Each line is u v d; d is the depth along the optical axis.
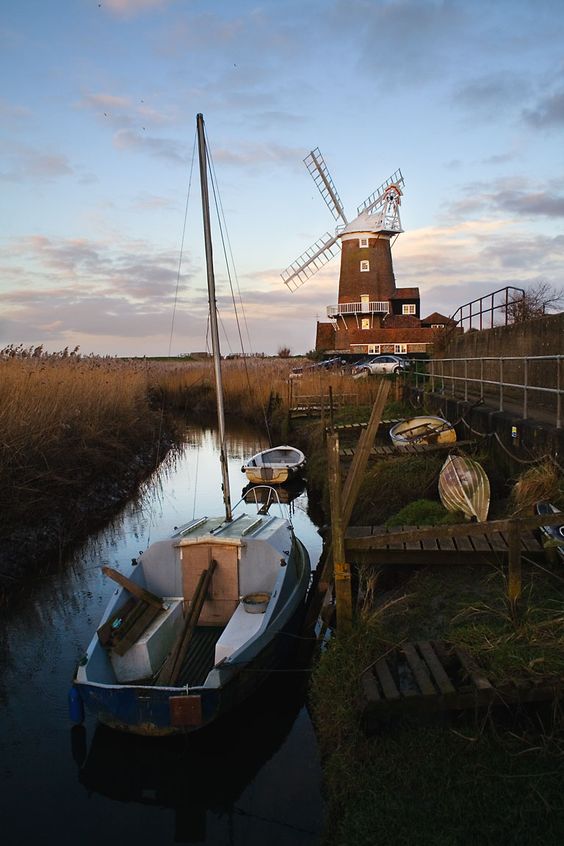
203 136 10.23
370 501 11.45
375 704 4.91
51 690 7.17
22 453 12.27
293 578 8.23
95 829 5.29
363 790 4.57
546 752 4.42
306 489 17.19
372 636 6.00
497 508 9.41
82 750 6.16
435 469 11.51
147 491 16.98
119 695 5.76
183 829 5.29
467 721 4.93
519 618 5.71
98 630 6.73
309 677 6.95
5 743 6.26
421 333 49.59
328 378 28.86
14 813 5.44
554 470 8.56
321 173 51.44
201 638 7.61
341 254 52.19
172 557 8.14
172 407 35.84
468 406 14.05
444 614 6.46
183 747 6.05
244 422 30.31
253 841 5.12
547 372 13.85
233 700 5.99
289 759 6.02
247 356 60.25
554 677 4.75
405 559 7.47
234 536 8.05
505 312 18.86
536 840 3.92
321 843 4.64
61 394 16.08
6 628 8.73
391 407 22.34
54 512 12.59
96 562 11.27
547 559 7.00
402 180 51.78
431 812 4.23
